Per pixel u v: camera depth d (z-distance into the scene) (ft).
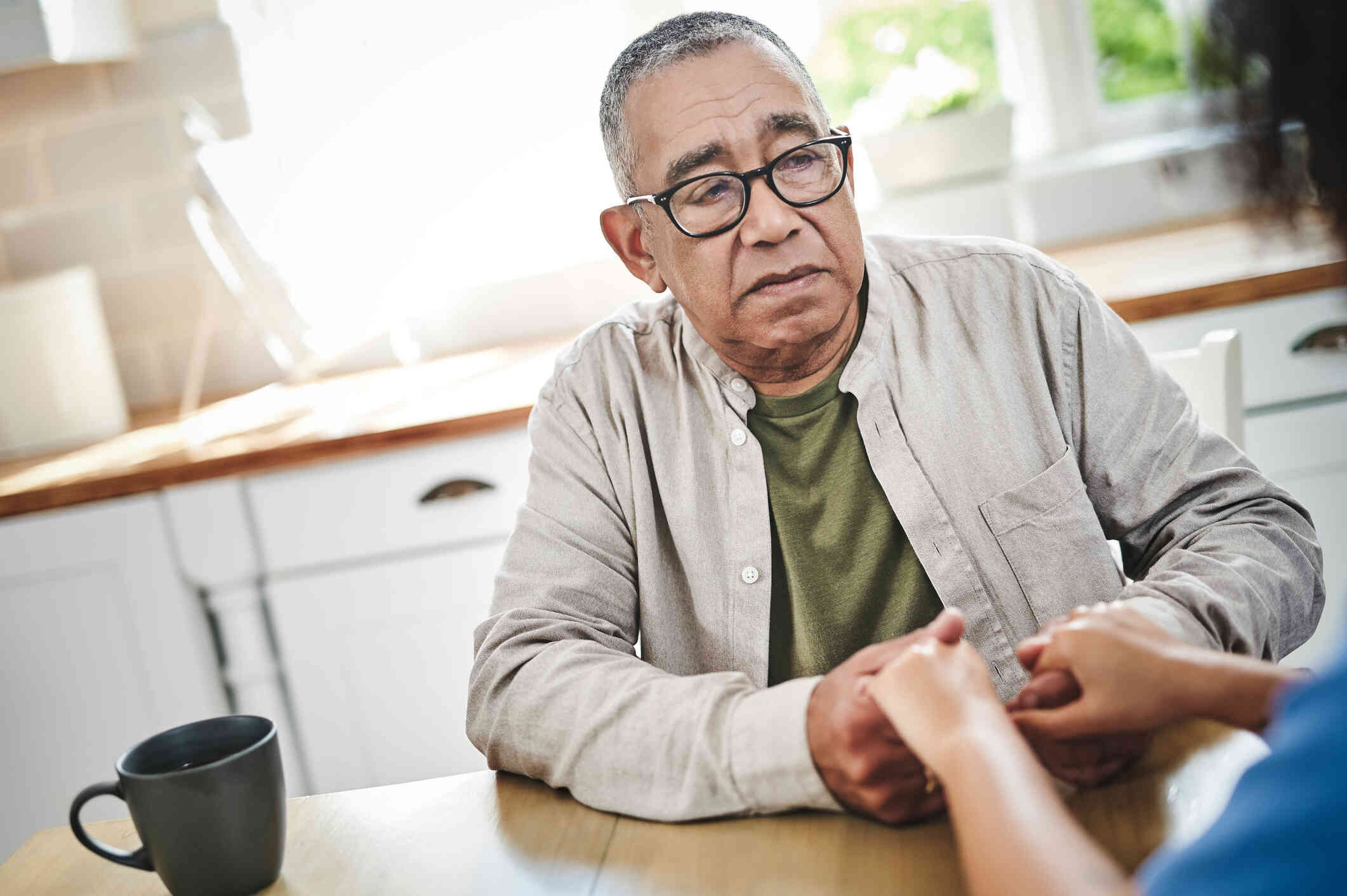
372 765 6.82
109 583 6.64
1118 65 8.36
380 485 6.55
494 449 6.49
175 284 8.34
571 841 2.77
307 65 8.08
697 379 3.96
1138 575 3.81
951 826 2.54
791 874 2.47
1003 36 8.33
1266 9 1.68
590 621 3.62
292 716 6.84
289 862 2.84
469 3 8.05
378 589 6.65
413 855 2.80
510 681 3.33
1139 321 6.16
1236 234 6.99
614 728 2.95
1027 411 3.79
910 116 8.34
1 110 8.18
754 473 3.84
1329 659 1.50
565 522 3.89
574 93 8.16
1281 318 6.07
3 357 7.30
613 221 3.98
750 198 3.44
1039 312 3.84
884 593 3.80
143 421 7.98
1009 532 3.73
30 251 8.37
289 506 6.59
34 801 6.84
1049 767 2.58
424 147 8.23
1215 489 3.60
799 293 3.49
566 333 8.35
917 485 3.75
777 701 2.75
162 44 8.05
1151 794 2.50
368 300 8.36
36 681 6.73
